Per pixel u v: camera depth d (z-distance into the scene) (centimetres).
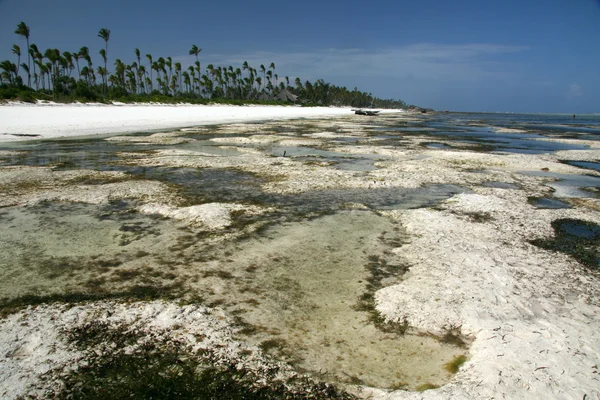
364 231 1052
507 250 926
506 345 554
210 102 9688
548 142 3719
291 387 485
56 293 704
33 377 487
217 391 476
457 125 6481
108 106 6159
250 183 1627
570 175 2009
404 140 3575
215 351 548
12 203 1256
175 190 1477
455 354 555
